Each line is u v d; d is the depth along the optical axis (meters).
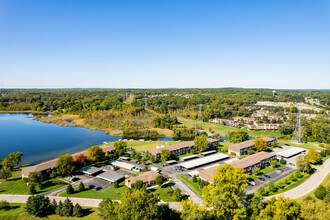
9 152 148.25
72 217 69.00
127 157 128.38
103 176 100.81
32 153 146.88
